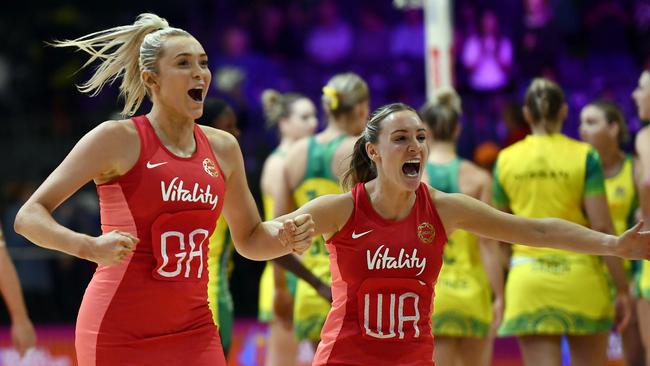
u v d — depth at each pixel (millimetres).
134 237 5527
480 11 21234
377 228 6289
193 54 6102
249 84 21750
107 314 5957
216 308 8430
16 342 8250
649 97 9180
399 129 6234
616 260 9125
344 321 6312
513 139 12227
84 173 5918
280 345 11273
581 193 9117
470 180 9164
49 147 21000
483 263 9516
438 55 12281
